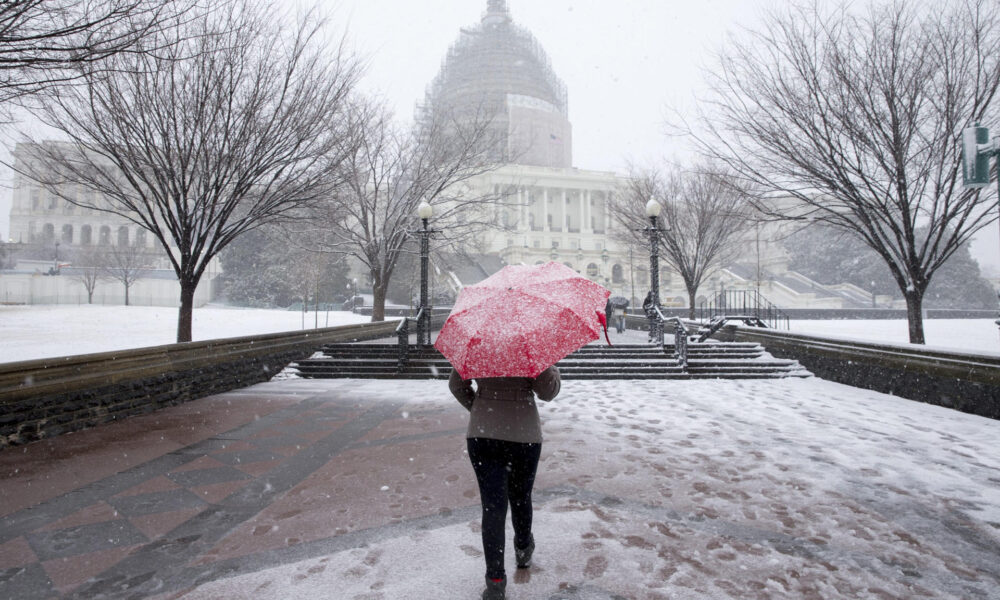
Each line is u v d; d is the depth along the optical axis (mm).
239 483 4516
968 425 6652
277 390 9883
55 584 2828
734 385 10227
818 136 10602
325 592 2705
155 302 49094
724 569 2932
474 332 2400
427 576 2863
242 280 48625
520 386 2703
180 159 9695
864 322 30984
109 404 6965
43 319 18453
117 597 2695
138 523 3658
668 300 59812
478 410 2664
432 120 19438
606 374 11078
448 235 20484
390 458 5234
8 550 3246
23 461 5164
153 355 7812
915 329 10648
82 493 4266
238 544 3311
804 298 55594
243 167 10234
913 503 3967
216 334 15930
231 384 9828
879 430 6379
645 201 22969
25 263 55031
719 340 16078
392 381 11117
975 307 64438
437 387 10234
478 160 19578
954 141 9500
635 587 2729
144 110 9102
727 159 12039
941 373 7918
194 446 5766
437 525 3570
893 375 8961
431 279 29375
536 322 2400
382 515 3760
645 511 3791
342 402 8516
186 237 10141
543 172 80688
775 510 3818
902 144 10008
